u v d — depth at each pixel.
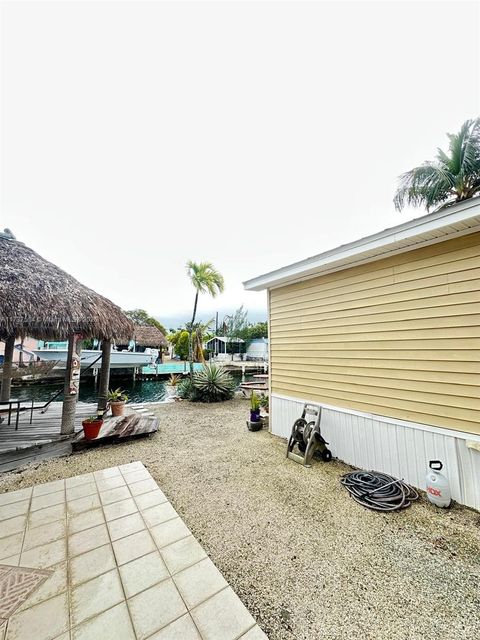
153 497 2.70
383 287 3.32
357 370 3.57
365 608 1.58
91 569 1.80
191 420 6.07
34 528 2.21
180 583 1.69
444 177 8.56
